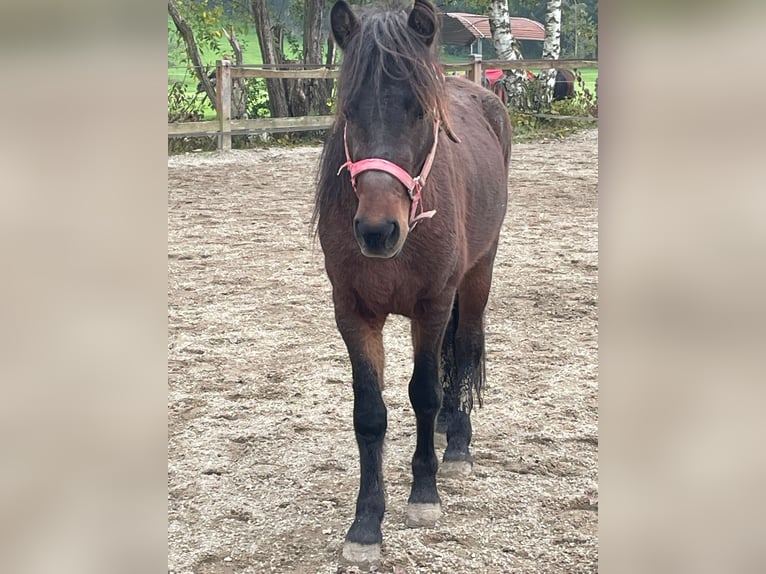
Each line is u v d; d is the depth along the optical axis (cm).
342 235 277
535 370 452
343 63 264
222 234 777
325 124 1405
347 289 285
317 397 423
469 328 371
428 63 258
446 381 374
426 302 293
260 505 320
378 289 281
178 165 1186
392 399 422
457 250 295
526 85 1670
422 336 299
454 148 327
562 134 1525
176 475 342
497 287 607
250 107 1517
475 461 351
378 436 292
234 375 450
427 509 303
